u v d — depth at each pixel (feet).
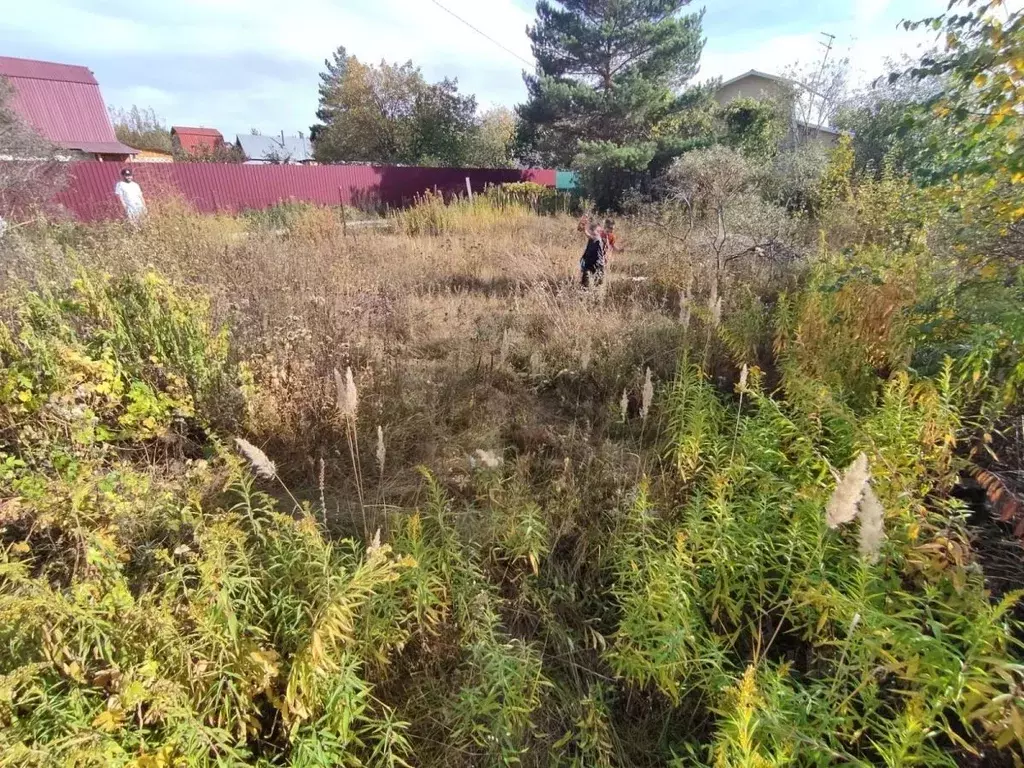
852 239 28.17
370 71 104.68
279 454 12.36
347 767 6.38
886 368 13.67
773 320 17.83
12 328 11.97
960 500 9.23
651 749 7.10
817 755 5.70
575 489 10.83
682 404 12.16
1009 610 7.96
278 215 46.06
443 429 13.73
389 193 70.03
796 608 7.77
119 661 6.13
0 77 35.32
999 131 11.51
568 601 8.89
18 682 5.60
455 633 7.98
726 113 68.49
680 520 10.00
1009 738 5.24
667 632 7.23
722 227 25.14
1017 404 11.58
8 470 9.11
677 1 73.82
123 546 7.98
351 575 7.11
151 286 12.87
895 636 6.24
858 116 47.96
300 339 14.55
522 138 87.40
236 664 6.33
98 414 11.14
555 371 17.16
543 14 77.30
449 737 6.91
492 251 32.19
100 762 5.15
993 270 12.25
